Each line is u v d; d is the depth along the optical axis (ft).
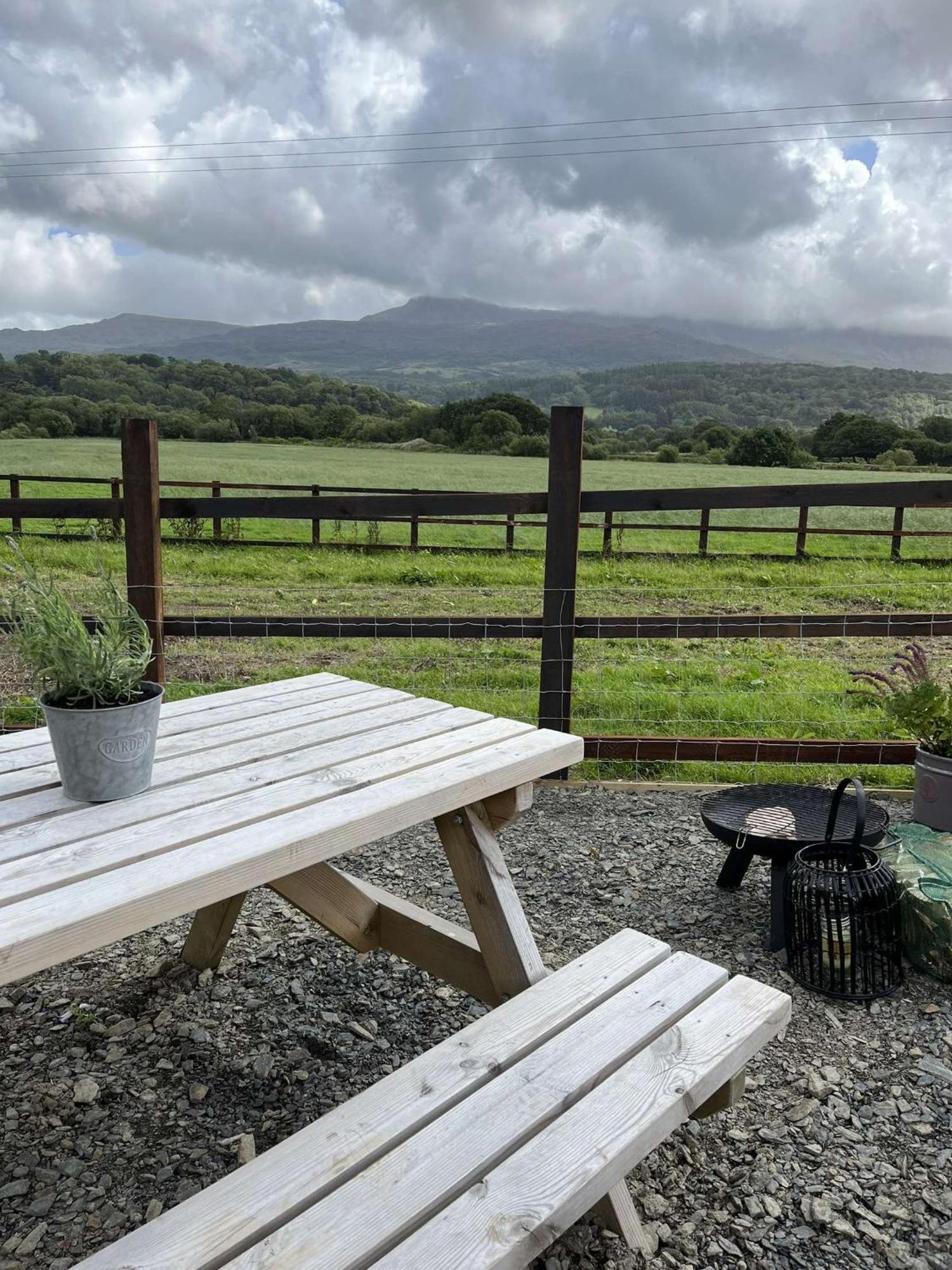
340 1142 4.35
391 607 30.89
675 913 10.17
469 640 25.36
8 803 5.64
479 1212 3.93
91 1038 7.68
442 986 8.61
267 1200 3.98
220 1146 6.47
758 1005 5.64
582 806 13.17
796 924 8.80
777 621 13.51
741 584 38.34
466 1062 4.99
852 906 8.41
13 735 7.14
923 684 12.15
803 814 10.38
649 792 13.73
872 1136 6.73
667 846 11.88
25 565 5.51
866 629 13.30
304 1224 3.84
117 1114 6.79
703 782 14.02
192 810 5.55
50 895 4.44
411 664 22.52
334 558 43.27
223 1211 3.91
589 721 17.62
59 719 5.37
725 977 5.97
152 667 13.57
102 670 5.50
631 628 13.71
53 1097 6.95
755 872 11.21
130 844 5.02
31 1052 7.49
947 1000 8.54
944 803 11.62
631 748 13.85
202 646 24.43
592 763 14.78
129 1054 7.49
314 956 9.05
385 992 8.48
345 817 5.49
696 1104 4.88
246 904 10.12
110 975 8.68
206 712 7.82
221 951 8.61
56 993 8.36
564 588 13.55
